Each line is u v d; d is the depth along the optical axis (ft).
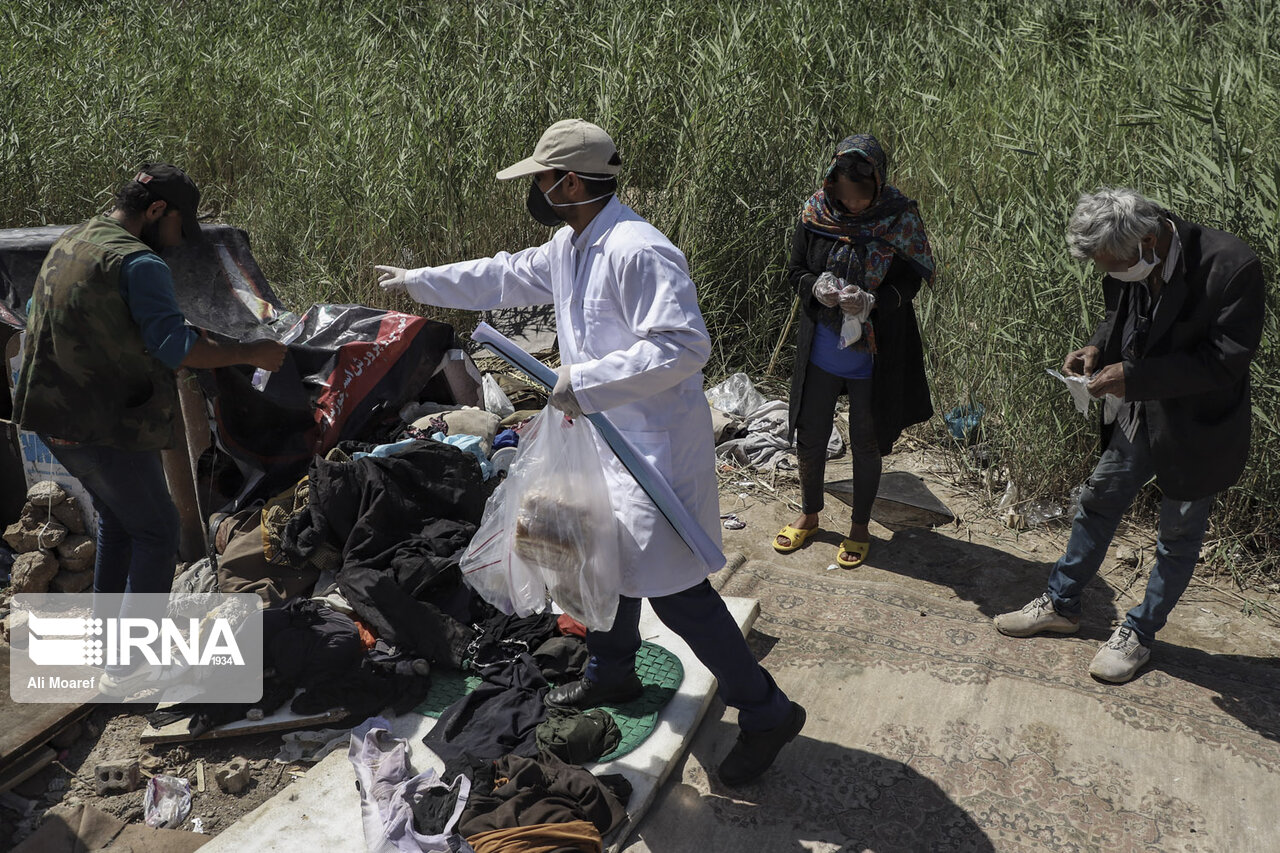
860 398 13.30
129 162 22.52
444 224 19.62
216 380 13.48
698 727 10.80
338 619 11.27
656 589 9.14
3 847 9.23
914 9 27.96
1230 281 9.80
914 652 12.09
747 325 19.29
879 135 21.83
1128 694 11.29
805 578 13.71
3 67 23.58
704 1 24.59
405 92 22.43
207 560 13.09
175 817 9.61
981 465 16.65
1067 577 12.13
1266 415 13.64
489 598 10.16
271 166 23.43
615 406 8.42
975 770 10.27
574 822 8.83
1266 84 18.89
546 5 23.88
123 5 29.84
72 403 9.91
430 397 16.29
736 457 17.07
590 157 8.70
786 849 9.36
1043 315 15.25
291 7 31.48
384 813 9.24
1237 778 10.08
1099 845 9.39
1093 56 23.22
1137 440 11.11
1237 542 13.92
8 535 12.92
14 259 13.23
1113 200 9.66
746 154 19.21
